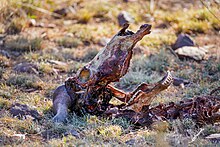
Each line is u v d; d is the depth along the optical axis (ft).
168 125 40.55
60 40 67.31
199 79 55.57
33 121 42.14
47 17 78.43
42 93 50.72
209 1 71.05
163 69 58.85
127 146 36.65
